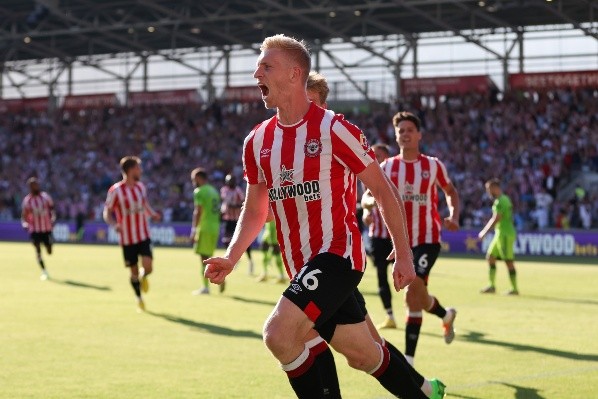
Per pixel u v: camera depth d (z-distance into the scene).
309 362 5.64
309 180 5.59
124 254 15.16
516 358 10.34
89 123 52.62
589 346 11.27
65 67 55.97
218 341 11.65
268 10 41.59
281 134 5.68
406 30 46.59
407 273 5.64
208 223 18.41
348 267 5.60
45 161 51.19
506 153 41.56
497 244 18.44
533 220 37.38
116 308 15.52
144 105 51.97
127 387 8.58
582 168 39.91
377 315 14.56
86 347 11.10
